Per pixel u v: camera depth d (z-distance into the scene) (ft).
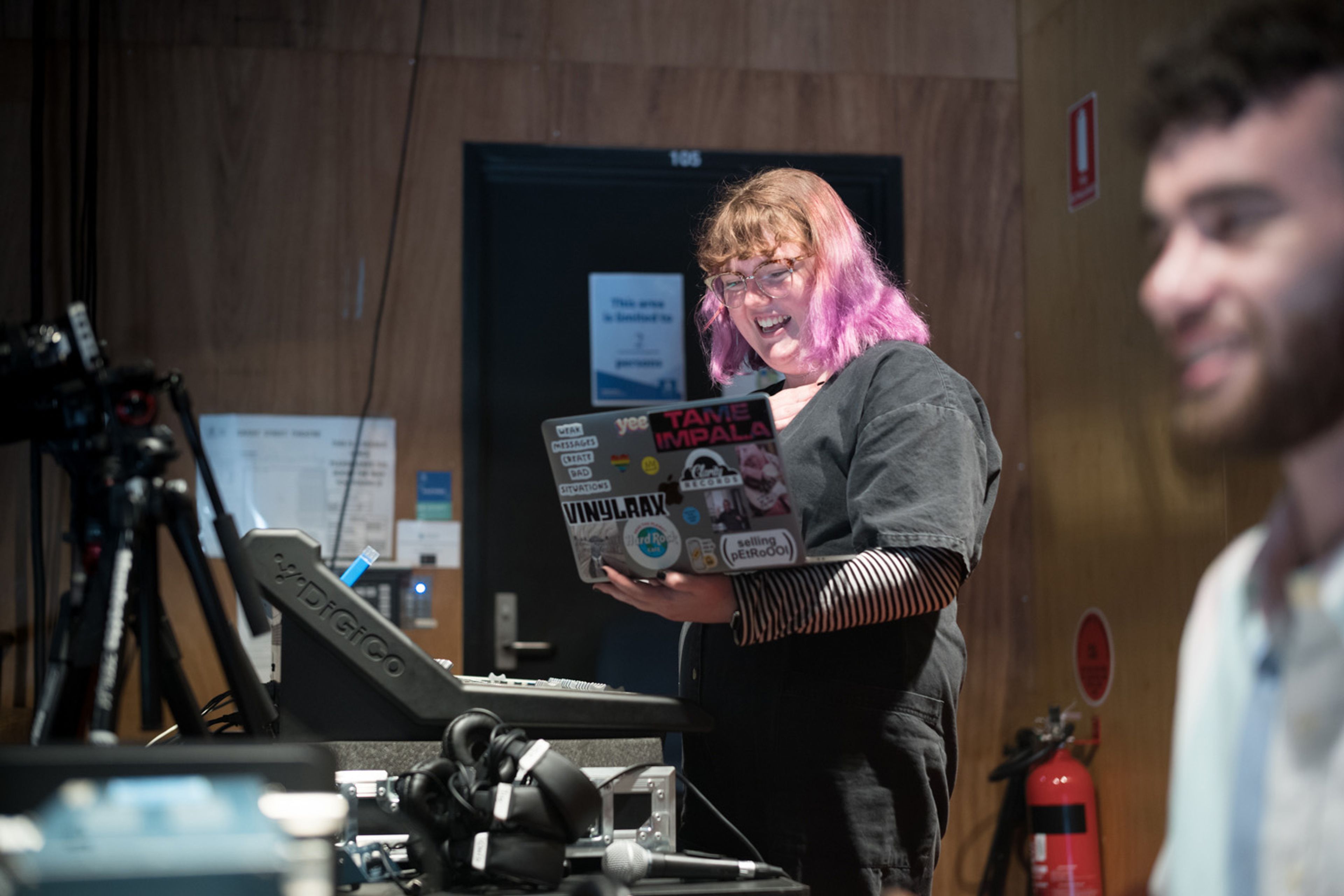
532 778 3.45
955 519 4.31
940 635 4.74
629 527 4.28
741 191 5.44
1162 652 8.93
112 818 2.09
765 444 3.98
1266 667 1.93
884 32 11.32
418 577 10.29
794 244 5.11
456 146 10.69
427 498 10.36
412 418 10.42
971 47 11.39
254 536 3.95
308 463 10.20
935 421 4.49
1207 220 1.86
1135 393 9.35
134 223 10.14
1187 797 1.99
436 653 10.25
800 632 4.34
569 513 4.40
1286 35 1.80
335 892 3.34
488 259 10.73
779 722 4.53
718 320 5.98
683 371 10.87
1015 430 11.13
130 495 3.17
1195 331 1.87
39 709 3.19
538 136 10.81
